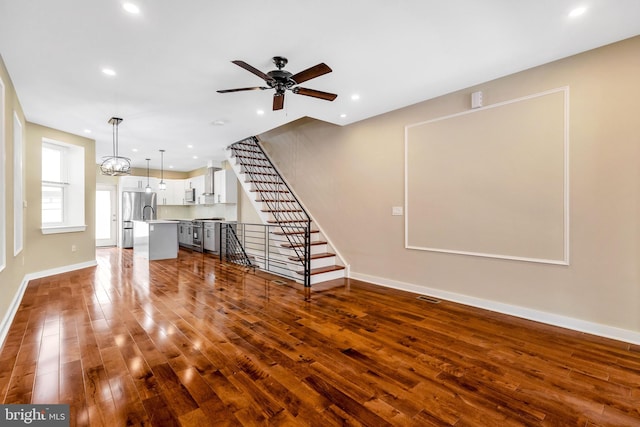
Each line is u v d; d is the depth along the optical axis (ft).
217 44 8.57
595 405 6.05
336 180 17.49
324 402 6.09
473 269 11.95
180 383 6.68
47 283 15.19
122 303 12.16
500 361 7.73
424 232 13.44
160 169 32.81
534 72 10.24
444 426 5.46
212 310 11.40
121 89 11.55
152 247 21.99
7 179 10.41
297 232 17.04
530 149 10.38
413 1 6.88
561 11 7.26
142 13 7.17
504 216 11.05
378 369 7.34
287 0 6.78
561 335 9.24
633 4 7.00
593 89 9.16
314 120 18.85
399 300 12.69
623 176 8.75
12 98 11.02
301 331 9.53
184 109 13.76
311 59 9.50
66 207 18.90
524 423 5.54
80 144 18.57
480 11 7.25
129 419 5.55
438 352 8.20
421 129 13.39
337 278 16.57
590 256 9.34
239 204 25.58
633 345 8.57
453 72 10.48
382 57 9.41
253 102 12.98
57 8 6.95
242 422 5.50
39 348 8.25
